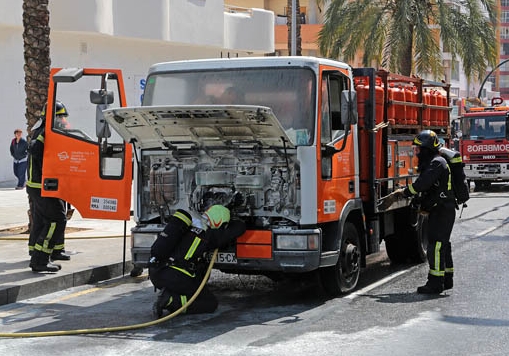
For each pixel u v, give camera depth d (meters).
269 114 8.34
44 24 15.04
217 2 31.28
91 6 26.34
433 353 7.26
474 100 37.81
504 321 8.53
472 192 29.66
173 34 29.47
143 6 28.16
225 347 7.52
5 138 26.20
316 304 9.57
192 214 9.17
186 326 8.43
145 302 9.88
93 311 9.37
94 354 7.36
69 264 11.58
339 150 9.31
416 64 29.69
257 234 8.92
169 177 9.23
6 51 25.92
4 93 26.00
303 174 8.88
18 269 11.13
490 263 12.50
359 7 29.19
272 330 8.21
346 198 9.80
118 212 10.74
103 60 28.48
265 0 47.69
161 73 9.73
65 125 11.04
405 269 12.23
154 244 8.69
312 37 47.41
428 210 10.13
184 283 8.72
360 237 10.45
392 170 11.34
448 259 10.33
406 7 28.03
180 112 8.58
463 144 29.61
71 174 10.77
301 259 8.83
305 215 8.88
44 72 15.05
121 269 11.80
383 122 10.86
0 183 26.23
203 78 9.52
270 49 34.16
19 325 8.67
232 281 11.25
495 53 30.09
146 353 7.35
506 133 25.56
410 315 8.88
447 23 29.00
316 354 7.25
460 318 8.70
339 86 9.73
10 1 25.00
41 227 11.12
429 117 12.91
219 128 8.81
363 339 7.79
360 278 11.43
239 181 8.98
